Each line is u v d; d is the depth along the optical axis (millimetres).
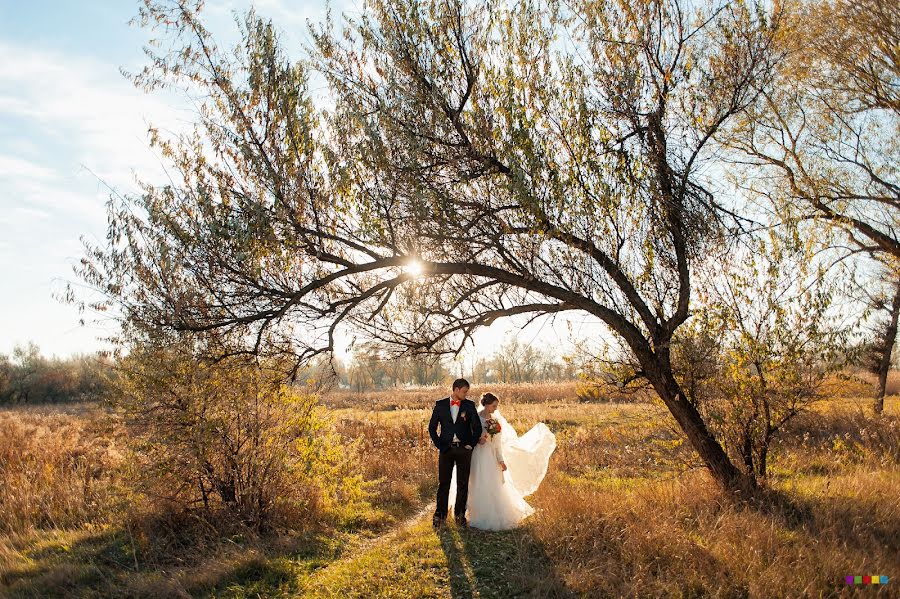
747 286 8203
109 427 8484
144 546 7457
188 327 7164
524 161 7418
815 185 12336
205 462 8203
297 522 8422
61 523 8844
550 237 7508
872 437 11867
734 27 8320
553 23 8039
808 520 6781
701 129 8312
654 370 8219
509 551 6715
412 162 7504
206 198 7098
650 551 6070
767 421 8195
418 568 6402
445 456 8070
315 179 7531
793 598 4926
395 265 7605
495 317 8156
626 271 8320
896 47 11109
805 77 12250
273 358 7898
